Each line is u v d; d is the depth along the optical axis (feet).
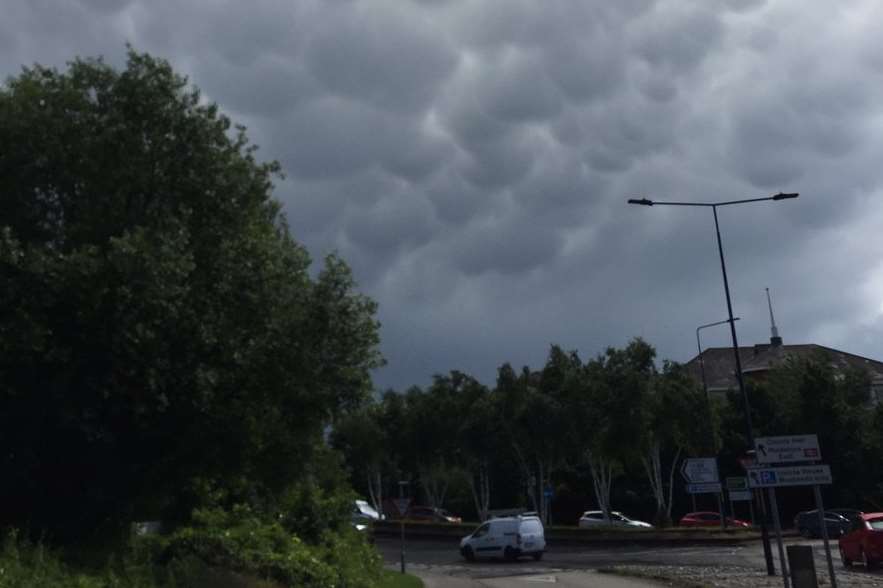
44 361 45.50
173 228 48.93
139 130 51.16
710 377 290.76
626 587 87.30
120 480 51.65
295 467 57.67
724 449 213.66
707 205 101.14
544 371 183.32
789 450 68.33
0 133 49.37
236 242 52.65
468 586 94.79
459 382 200.85
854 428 202.39
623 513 232.12
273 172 55.72
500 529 142.61
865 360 296.30
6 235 44.50
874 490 201.98
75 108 50.80
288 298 53.62
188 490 68.23
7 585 37.96
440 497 249.34
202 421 51.21
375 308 56.59
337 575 70.54
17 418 47.19
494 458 187.32
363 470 216.74
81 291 44.45
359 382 56.44
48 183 50.03
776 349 298.76
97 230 49.14
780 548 69.00
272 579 63.00
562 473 236.02
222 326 50.24
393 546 172.86
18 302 44.68
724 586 82.23
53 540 50.78
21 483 49.57
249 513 74.95
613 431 169.99
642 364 173.37
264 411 54.60
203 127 52.39
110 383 46.16
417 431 199.31
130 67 51.70
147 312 45.83
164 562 58.54
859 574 93.81
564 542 161.99
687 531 155.84
